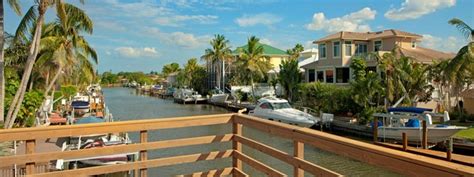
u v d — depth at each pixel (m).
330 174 2.84
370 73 21.61
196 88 54.38
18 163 3.45
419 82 21.11
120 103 48.28
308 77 33.22
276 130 3.56
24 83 12.94
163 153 13.96
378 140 16.95
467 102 21.58
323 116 21.05
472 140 14.24
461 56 17.88
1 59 10.19
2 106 10.27
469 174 1.69
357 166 12.36
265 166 3.86
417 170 2.01
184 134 18.31
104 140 12.17
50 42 21.81
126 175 8.02
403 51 26.92
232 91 40.16
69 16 16.30
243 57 40.50
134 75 111.12
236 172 4.41
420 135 15.13
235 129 4.43
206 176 4.47
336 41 29.83
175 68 89.88
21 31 14.80
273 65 44.66
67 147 11.20
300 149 3.24
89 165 9.41
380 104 20.92
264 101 23.97
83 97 38.16
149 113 35.28
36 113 17.97
